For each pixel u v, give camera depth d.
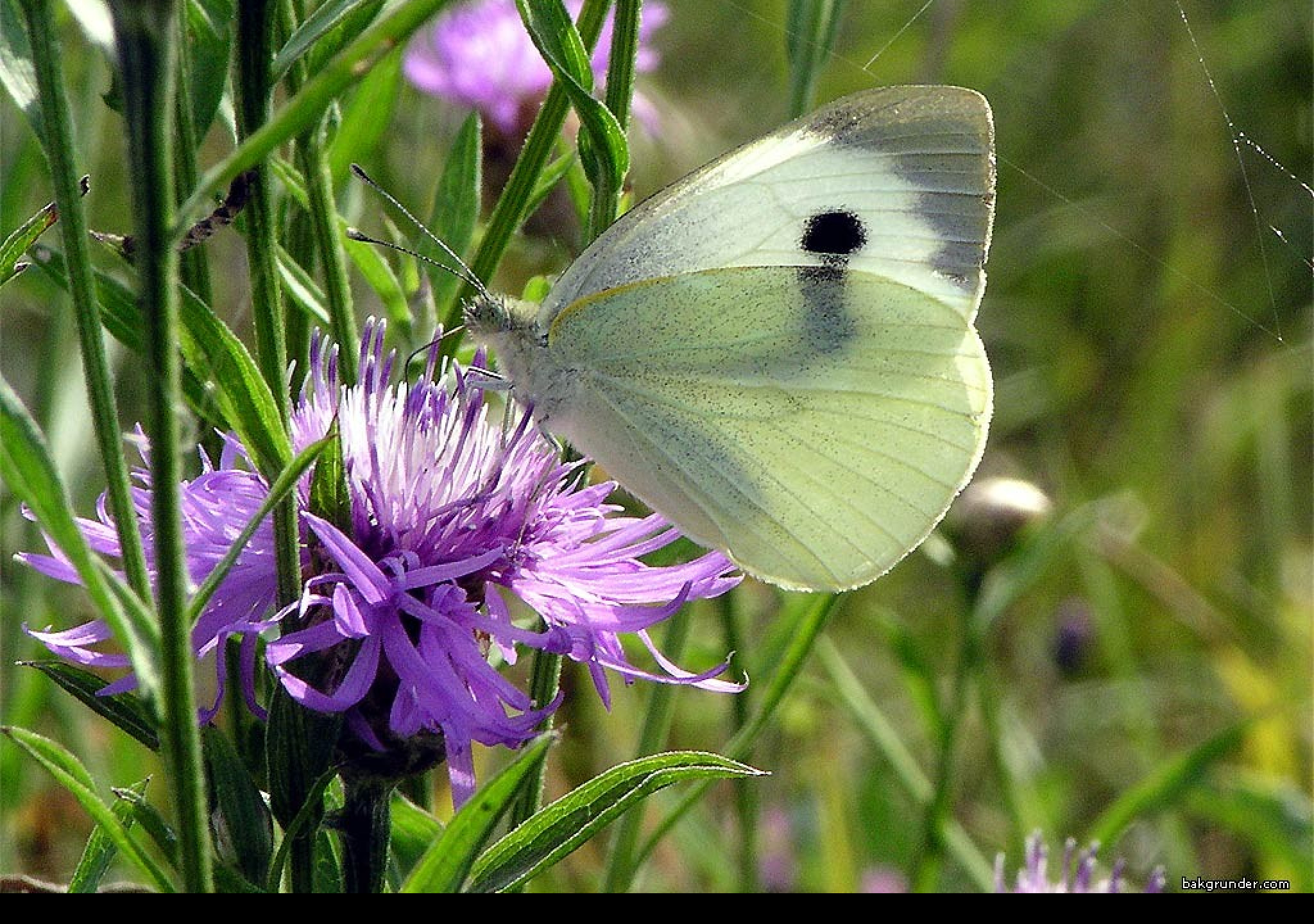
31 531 0.25
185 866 0.16
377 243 0.20
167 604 0.16
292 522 0.17
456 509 0.18
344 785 0.18
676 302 0.20
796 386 0.20
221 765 0.17
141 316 0.16
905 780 0.25
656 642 0.24
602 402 0.20
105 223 0.29
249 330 0.25
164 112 0.16
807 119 0.20
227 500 0.18
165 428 0.16
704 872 0.27
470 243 0.21
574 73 0.18
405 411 0.18
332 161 0.21
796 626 0.24
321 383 0.19
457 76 0.25
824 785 0.27
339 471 0.18
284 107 0.16
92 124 0.25
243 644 0.18
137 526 0.16
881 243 0.21
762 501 0.21
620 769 0.17
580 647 0.18
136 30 0.15
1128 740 0.30
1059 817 0.28
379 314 0.25
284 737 0.17
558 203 0.24
